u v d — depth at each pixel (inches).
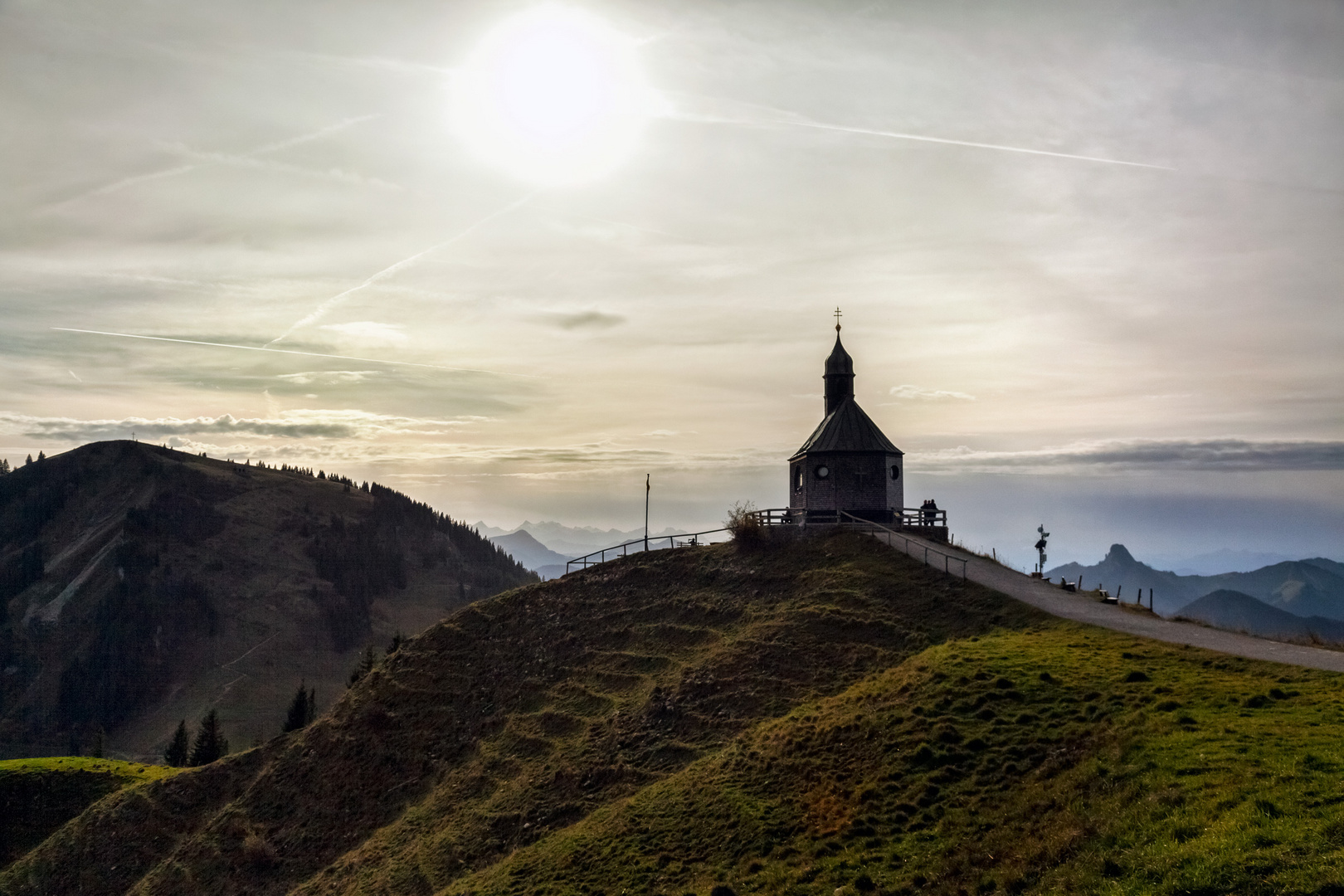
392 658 3590.1
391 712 3253.0
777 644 2514.8
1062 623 2081.7
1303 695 1318.9
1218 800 1013.8
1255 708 1298.0
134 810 3403.1
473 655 3371.1
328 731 3361.2
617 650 3036.4
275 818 3043.8
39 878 3238.2
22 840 3804.1
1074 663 1664.6
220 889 2797.7
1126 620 2100.1
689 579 3329.2
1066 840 1073.5
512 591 3757.4
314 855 2785.4
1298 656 1612.9
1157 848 972.6
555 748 2564.0
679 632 2970.0
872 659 2292.1
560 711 2778.1
